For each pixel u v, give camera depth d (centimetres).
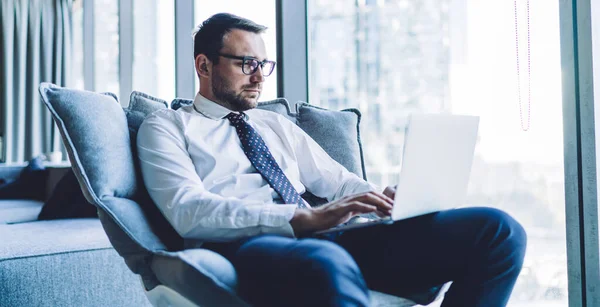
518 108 196
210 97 141
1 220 226
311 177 147
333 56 242
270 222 106
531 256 196
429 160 103
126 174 118
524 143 195
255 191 125
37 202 295
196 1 310
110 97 130
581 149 174
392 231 114
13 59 443
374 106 230
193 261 90
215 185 125
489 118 202
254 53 138
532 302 198
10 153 438
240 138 135
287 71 254
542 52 191
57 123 112
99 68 416
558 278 192
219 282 89
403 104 222
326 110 184
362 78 233
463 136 110
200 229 108
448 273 109
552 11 189
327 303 81
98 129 116
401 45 223
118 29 369
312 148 149
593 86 170
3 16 439
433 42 215
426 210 111
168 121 130
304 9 251
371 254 114
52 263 162
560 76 183
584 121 173
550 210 191
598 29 171
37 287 159
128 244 108
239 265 98
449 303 106
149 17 348
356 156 176
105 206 107
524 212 196
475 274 104
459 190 118
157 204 115
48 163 321
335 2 242
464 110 208
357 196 107
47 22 450
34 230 193
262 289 92
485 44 203
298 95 253
